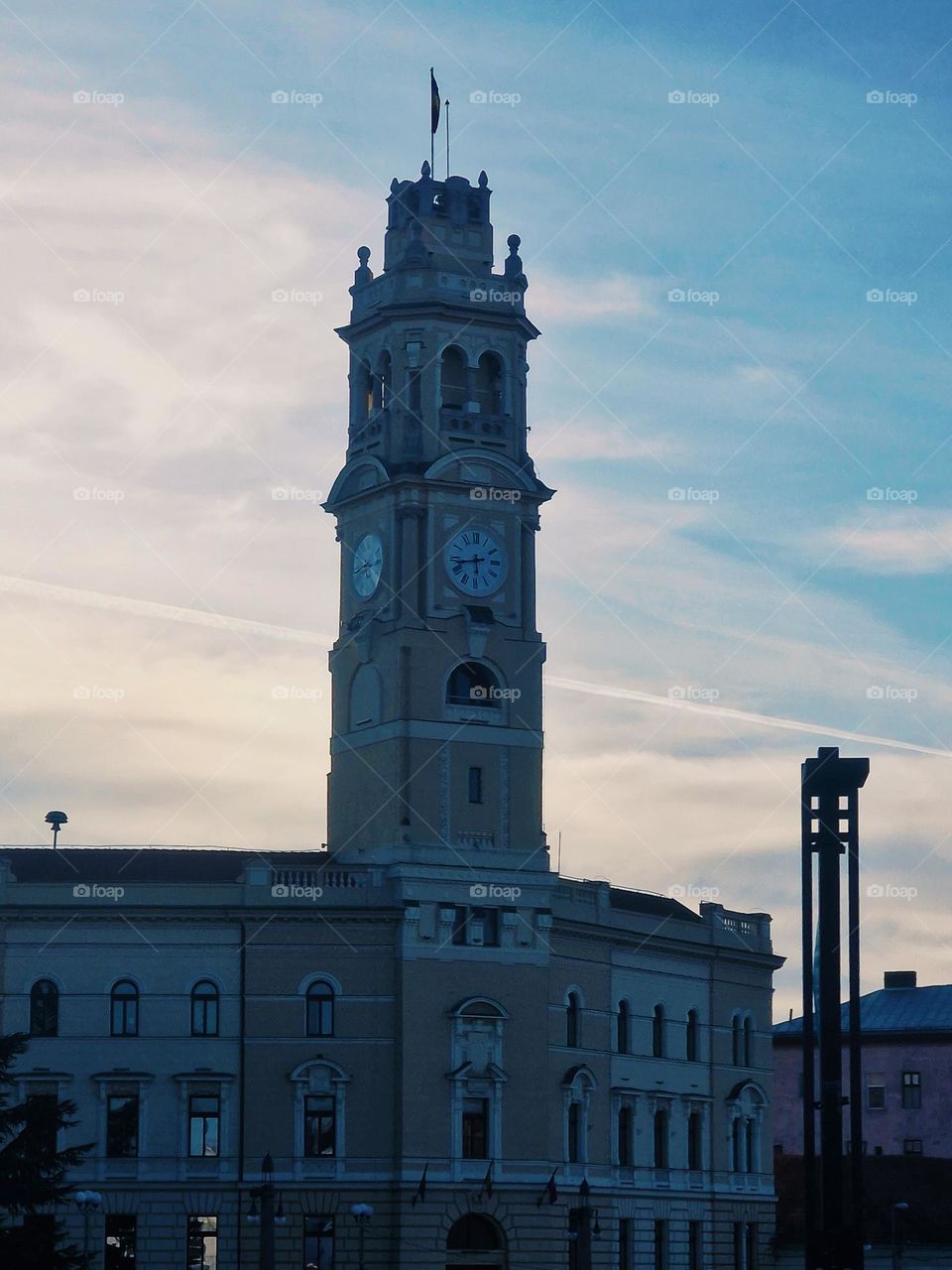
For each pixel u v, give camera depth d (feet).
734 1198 512.63
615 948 483.51
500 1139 442.91
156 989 434.30
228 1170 430.20
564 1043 463.01
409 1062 435.94
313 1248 431.02
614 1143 476.95
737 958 522.47
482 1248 441.27
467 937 447.42
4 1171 373.61
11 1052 386.32
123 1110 431.02
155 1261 426.51
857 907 297.74
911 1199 572.51
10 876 434.71
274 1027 435.53
